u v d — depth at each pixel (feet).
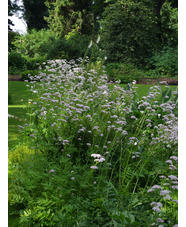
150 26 44.60
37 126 10.57
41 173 7.50
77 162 8.83
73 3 60.49
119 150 9.92
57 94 11.90
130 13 44.01
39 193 7.39
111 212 6.15
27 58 44.68
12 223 6.88
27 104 13.70
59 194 6.85
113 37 43.75
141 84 30.89
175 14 47.57
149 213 6.12
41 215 6.58
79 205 6.45
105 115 11.55
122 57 42.50
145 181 8.36
